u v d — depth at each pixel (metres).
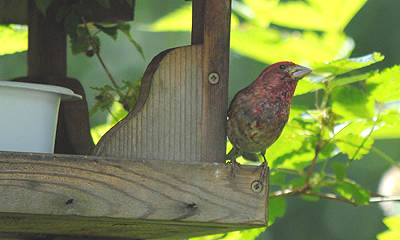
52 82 7.66
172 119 5.79
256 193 5.67
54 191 5.08
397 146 14.94
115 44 16.05
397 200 7.55
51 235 7.11
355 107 7.29
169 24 8.48
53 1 7.92
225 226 5.84
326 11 7.79
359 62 6.84
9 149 5.39
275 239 17.34
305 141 7.48
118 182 5.29
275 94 6.37
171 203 5.43
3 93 5.42
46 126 5.63
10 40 9.38
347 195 7.46
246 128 6.24
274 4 7.98
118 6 8.12
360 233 16.80
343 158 15.33
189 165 5.53
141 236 7.22
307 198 7.99
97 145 5.53
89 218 5.29
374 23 15.65
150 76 5.79
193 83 5.91
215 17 6.04
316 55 7.89
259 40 7.99
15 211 4.96
